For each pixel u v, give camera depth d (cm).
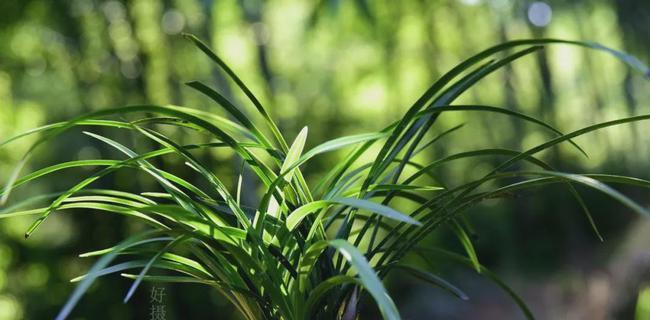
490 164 383
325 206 65
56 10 264
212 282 71
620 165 394
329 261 69
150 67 249
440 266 446
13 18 271
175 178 70
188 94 247
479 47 331
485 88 344
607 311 303
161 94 252
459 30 322
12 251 290
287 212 69
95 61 262
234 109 68
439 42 322
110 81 259
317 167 344
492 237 476
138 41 247
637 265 289
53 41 279
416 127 73
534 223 460
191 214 61
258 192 215
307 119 387
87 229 281
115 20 256
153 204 69
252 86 328
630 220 425
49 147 280
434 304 441
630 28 303
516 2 318
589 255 401
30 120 307
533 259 459
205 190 216
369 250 72
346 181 74
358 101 426
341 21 294
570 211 440
